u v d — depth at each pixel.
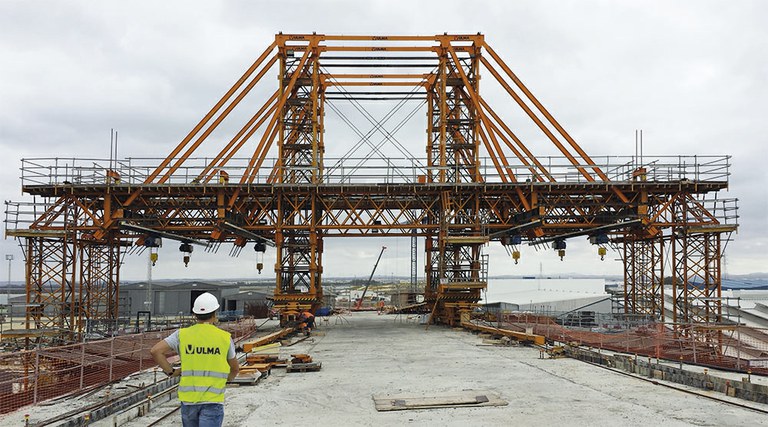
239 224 42.28
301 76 45.91
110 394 14.22
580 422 11.86
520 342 29.52
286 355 24.58
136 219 39.00
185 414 7.23
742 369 17.30
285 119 47.12
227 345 7.41
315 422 12.20
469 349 26.91
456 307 42.94
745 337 31.73
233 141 40.78
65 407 12.75
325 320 50.50
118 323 43.19
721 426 11.38
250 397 15.03
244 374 17.23
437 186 40.59
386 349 27.20
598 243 42.66
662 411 12.84
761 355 24.45
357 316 67.94
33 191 38.59
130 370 18.95
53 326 39.59
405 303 83.25
